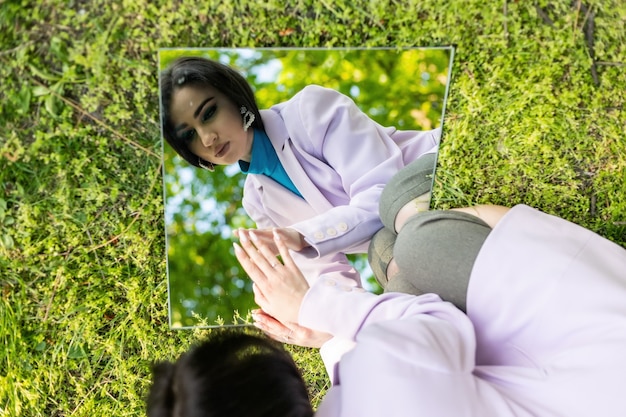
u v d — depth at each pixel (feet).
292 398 2.92
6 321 4.81
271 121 4.62
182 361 3.07
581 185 5.09
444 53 4.50
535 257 3.19
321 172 4.87
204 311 5.31
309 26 4.26
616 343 2.91
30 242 4.63
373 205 4.77
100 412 5.26
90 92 4.23
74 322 4.98
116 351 5.17
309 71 4.51
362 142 4.73
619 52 4.56
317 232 4.63
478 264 3.27
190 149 4.54
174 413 2.91
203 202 4.87
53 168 4.44
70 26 4.01
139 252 4.92
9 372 4.92
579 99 4.72
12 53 4.02
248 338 3.16
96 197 4.61
